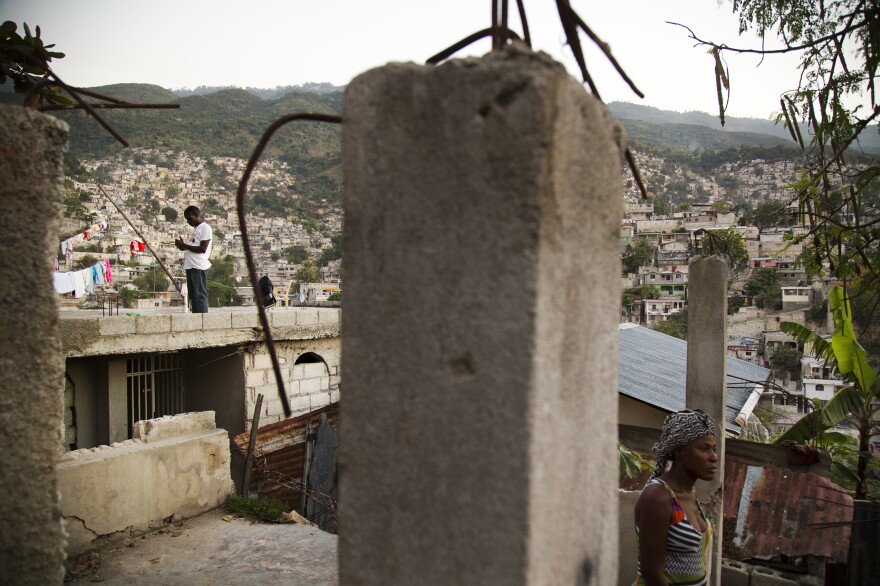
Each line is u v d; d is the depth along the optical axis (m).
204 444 5.27
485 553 1.41
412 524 1.50
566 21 1.87
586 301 1.61
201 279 9.62
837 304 7.00
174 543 4.68
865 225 4.18
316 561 4.43
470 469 1.43
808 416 7.64
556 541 1.50
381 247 1.53
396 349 1.51
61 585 2.34
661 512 2.71
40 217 2.23
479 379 1.41
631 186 121.12
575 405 1.58
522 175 1.36
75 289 10.06
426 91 1.46
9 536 2.24
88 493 4.43
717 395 4.88
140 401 9.95
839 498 5.77
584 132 1.53
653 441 7.17
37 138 2.22
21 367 2.23
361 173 1.55
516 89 1.36
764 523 5.77
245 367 9.99
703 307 4.96
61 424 2.34
